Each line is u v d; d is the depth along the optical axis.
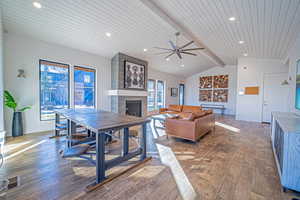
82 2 2.78
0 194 1.45
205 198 1.59
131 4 2.88
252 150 2.99
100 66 5.44
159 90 8.51
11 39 3.54
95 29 3.72
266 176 2.04
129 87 5.68
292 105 3.57
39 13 3.01
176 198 1.58
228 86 8.46
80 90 4.99
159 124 5.36
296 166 1.64
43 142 3.22
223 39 4.29
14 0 2.65
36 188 1.71
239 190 1.73
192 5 2.80
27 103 3.83
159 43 4.68
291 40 3.55
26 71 3.78
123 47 4.88
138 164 2.30
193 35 4.17
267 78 5.80
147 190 1.71
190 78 10.09
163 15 3.11
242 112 6.37
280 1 2.30
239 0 2.45
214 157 2.63
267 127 5.09
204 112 4.13
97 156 1.80
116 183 1.84
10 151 2.74
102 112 3.09
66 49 4.54
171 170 2.16
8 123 3.57
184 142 3.45
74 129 3.05
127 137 2.37
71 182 1.83
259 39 3.95
